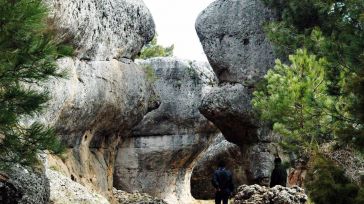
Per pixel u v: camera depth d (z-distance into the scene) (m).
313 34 15.72
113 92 17.27
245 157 21.20
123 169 25.80
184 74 26.53
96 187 16.27
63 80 13.68
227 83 21.25
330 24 16.98
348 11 13.31
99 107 16.44
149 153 25.95
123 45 18.53
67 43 14.41
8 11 6.16
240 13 21.06
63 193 10.72
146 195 22.58
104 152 17.95
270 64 20.22
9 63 6.45
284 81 13.74
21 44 6.55
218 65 21.39
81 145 15.98
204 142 26.95
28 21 6.27
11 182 8.33
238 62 20.86
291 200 13.05
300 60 14.12
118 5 18.05
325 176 6.38
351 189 6.19
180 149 26.34
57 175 11.41
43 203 8.95
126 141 26.00
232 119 20.89
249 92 20.56
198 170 28.52
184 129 26.44
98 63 16.48
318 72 13.47
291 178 16.86
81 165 15.58
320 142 12.91
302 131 13.02
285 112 13.27
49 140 6.98
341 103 10.49
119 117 18.14
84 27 15.14
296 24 18.56
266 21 20.50
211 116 21.45
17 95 6.70
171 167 26.80
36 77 6.83
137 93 19.08
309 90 12.60
